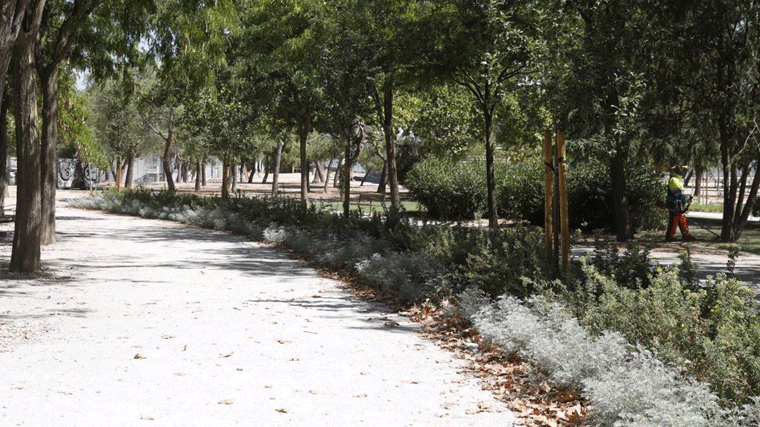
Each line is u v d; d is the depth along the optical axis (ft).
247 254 59.00
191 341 27.84
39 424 18.20
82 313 33.45
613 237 78.33
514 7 54.65
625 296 22.22
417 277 38.11
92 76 69.51
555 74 32.12
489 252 35.68
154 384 21.99
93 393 21.01
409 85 84.79
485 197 105.50
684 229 73.87
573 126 31.78
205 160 189.06
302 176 101.91
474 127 131.75
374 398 20.90
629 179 84.99
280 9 87.61
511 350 25.04
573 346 21.66
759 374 16.83
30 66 45.78
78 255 56.59
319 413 19.47
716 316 20.27
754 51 70.13
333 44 79.41
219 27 58.23
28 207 46.26
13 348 26.40
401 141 158.10
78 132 85.76
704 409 15.94
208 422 18.58
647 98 70.54
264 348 26.84
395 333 29.78
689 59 71.26
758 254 61.93
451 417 19.24
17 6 30.83
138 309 34.58
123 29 60.08
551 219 32.55
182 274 46.91
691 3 67.21
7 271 46.44
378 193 179.52
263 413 19.39
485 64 35.12
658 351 19.51
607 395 17.43
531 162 111.45
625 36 36.55
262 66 93.91
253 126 108.78
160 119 170.60
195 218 92.12
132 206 112.57
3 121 84.58
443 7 77.36
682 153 79.71
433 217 106.01
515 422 18.76
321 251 54.39
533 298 27.07
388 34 80.53
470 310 30.17
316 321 32.09
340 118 73.67
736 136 73.31
